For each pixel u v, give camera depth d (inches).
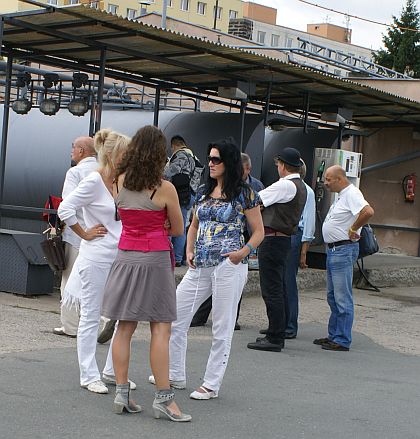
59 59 494.9
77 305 300.8
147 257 218.2
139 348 314.8
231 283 244.5
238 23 1385.3
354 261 353.4
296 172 323.9
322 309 466.6
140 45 442.3
